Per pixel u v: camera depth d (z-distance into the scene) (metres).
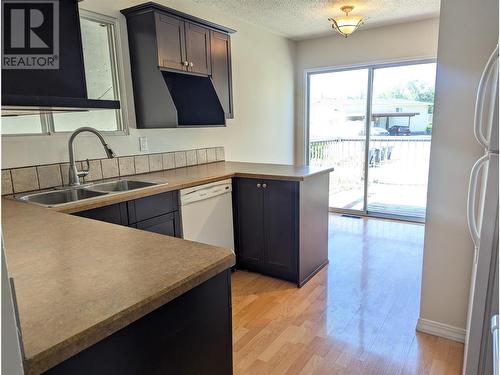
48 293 0.83
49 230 1.36
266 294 2.65
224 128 3.83
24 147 2.27
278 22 3.99
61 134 2.46
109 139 2.75
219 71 3.20
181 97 3.40
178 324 0.94
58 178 2.43
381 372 1.81
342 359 1.91
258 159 4.41
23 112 1.81
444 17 1.78
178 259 1.03
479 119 1.34
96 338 0.70
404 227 4.25
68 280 0.90
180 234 2.53
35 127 2.37
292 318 2.32
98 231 1.34
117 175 2.79
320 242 3.03
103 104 1.50
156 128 2.87
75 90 1.44
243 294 2.66
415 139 4.48
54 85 1.38
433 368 1.82
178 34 2.78
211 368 1.07
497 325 1.09
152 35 2.64
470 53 1.76
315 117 5.11
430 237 2.02
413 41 4.10
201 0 3.27
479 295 1.36
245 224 2.97
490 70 1.28
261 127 4.40
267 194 2.80
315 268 2.99
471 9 1.72
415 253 3.40
